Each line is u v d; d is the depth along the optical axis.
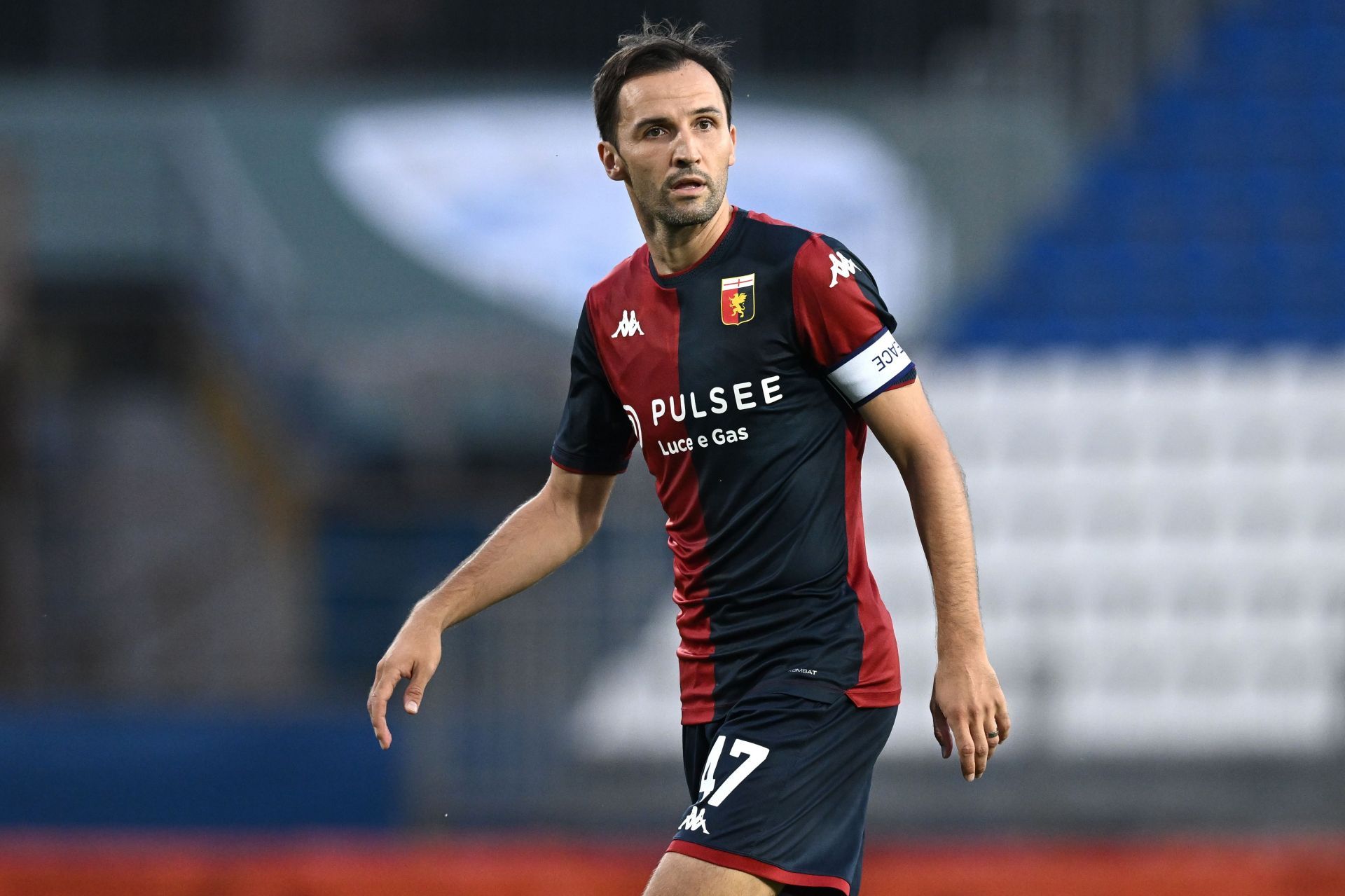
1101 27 57.88
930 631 41.91
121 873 29.36
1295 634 42.81
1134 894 29.28
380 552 44.78
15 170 40.94
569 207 53.75
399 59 61.84
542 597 36.31
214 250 50.59
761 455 11.29
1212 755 38.44
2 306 40.53
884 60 60.53
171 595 43.44
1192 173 54.22
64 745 33.09
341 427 47.47
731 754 11.10
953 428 45.72
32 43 60.84
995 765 37.56
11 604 40.62
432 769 33.62
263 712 33.53
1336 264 51.41
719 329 11.25
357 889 29.20
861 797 11.43
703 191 11.05
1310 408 45.84
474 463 47.66
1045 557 44.16
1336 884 29.19
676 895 10.66
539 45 61.34
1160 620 43.09
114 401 49.41
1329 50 57.34
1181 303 50.31
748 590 11.45
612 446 12.57
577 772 35.81
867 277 11.30
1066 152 55.34
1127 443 45.47
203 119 55.59
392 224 52.91
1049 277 51.28
